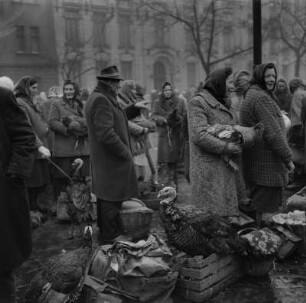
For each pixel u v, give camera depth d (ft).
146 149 25.21
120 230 18.08
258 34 21.18
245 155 16.52
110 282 12.62
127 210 18.11
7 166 11.07
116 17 128.36
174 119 26.91
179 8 68.59
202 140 14.42
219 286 13.62
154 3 70.54
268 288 13.91
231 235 13.76
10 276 11.73
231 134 14.25
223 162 14.73
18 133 11.16
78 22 118.01
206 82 15.40
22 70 108.37
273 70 15.98
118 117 17.61
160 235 18.66
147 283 12.34
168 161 27.25
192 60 148.66
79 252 12.32
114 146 17.08
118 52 132.67
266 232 14.71
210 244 13.34
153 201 21.97
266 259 14.20
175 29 143.54
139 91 29.60
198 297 12.92
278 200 16.63
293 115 24.82
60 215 21.26
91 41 124.57
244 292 13.66
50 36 112.16
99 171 17.58
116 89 17.75
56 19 112.68
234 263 14.19
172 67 146.30
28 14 106.83
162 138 27.50
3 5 102.17
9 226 10.98
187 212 13.64
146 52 139.74
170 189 13.64
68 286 11.57
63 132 22.62
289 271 15.11
